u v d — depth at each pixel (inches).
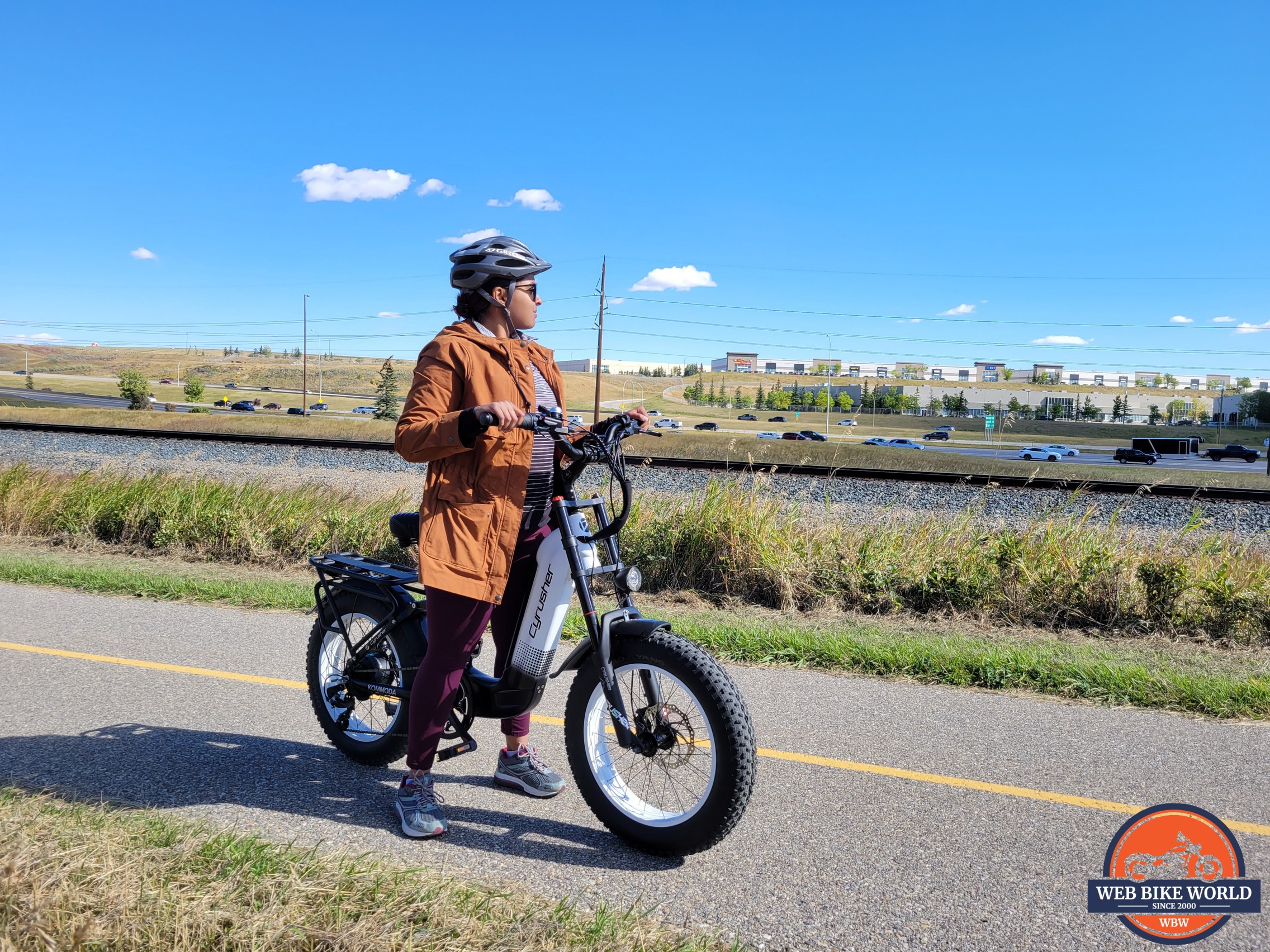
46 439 850.8
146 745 152.3
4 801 118.0
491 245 122.5
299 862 102.7
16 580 302.0
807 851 118.6
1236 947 97.0
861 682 199.8
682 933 96.7
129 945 83.3
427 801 122.9
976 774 145.3
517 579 127.9
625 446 1096.2
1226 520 450.3
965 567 291.9
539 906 99.3
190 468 596.1
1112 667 200.5
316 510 386.0
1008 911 104.0
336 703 149.6
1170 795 137.6
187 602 272.2
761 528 321.7
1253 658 234.2
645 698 121.1
